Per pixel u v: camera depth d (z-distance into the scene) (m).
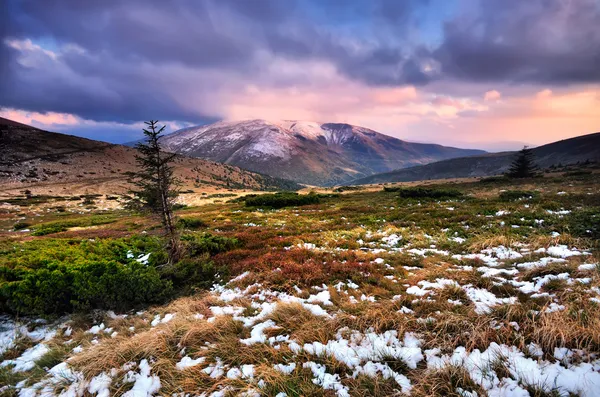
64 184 122.81
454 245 10.64
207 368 4.70
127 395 4.32
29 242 12.23
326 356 4.58
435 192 29.39
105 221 35.56
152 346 5.27
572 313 4.75
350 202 32.19
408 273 8.09
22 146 155.25
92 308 7.59
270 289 7.98
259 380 4.29
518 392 3.53
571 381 3.53
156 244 12.02
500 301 5.70
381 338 4.93
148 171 10.39
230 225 20.48
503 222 12.87
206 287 9.02
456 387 3.78
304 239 13.62
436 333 4.83
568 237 9.26
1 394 4.64
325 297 6.97
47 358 5.43
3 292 6.96
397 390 3.85
